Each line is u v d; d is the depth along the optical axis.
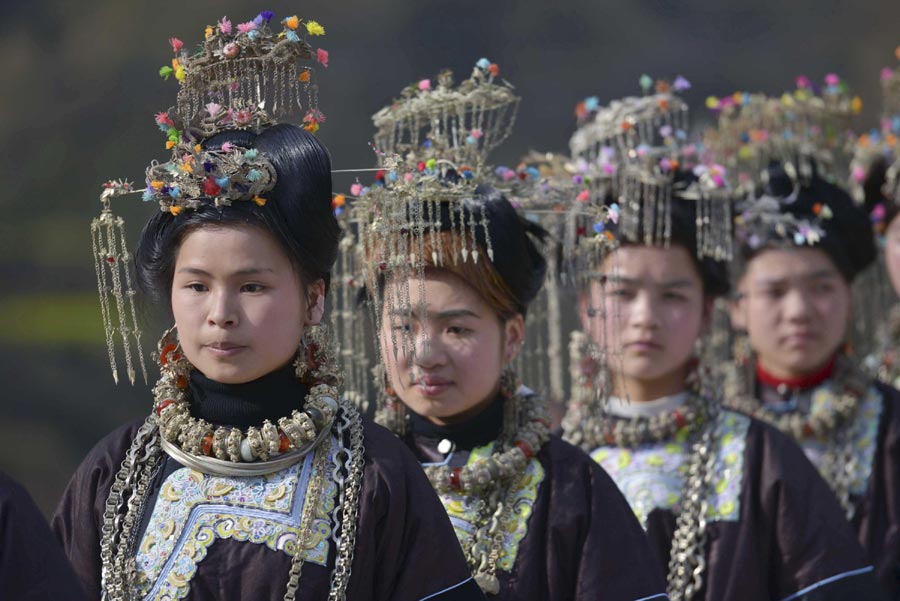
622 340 13.41
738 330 16.33
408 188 10.60
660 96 14.19
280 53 9.29
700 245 13.59
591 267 12.70
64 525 9.44
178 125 9.19
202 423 9.17
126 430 9.66
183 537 8.98
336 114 37.19
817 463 15.22
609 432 13.41
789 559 12.44
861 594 12.20
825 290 15.60
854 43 41.97
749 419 13.23
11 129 37.31
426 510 9.29
